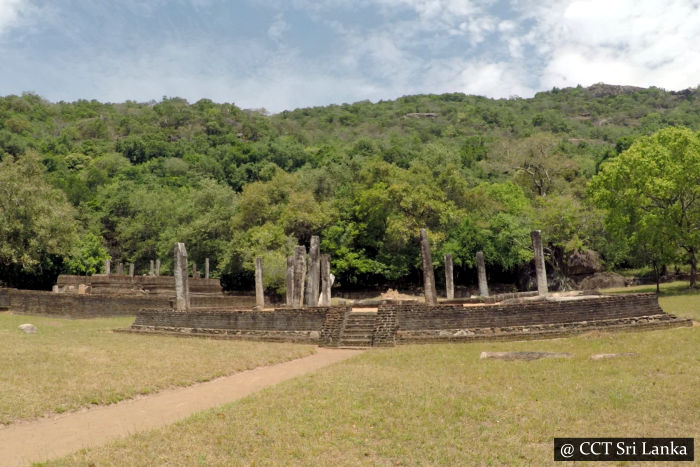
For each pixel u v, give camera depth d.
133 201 67.44
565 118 162.50
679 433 10.54
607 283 49.78
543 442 10.48
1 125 113.56
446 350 19.67
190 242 59.09
